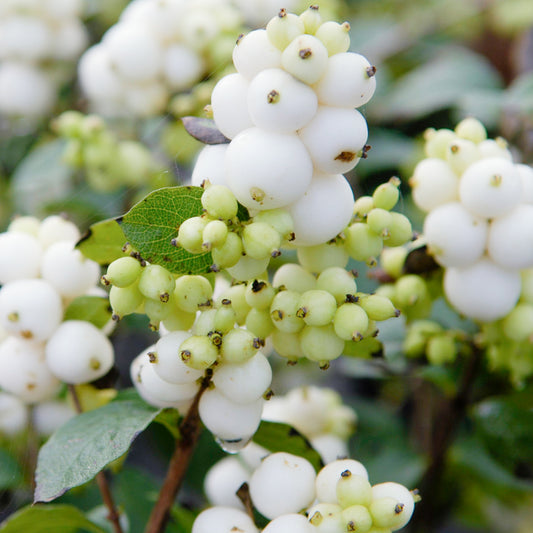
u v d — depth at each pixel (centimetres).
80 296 38
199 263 35
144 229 35
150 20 45
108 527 40
